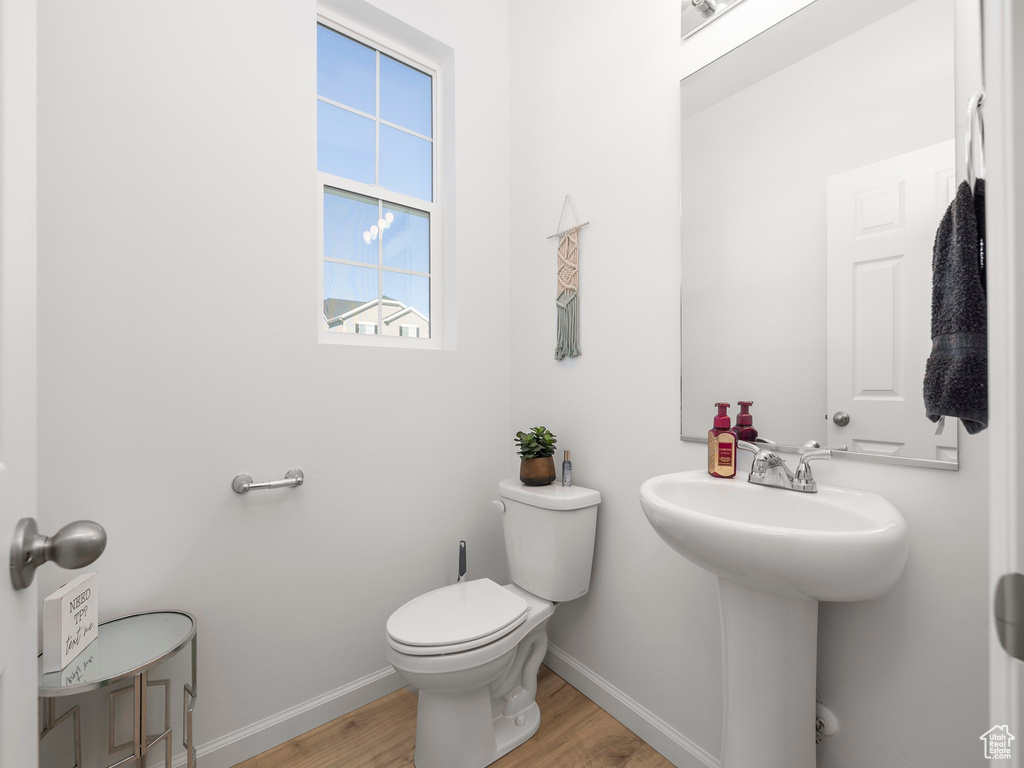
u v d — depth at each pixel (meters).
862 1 1.05
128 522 1.25
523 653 1.58
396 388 1.77
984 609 0.88
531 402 1.97
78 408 1.19
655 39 1.49
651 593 1.49
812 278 1.12
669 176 1.44
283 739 1.48
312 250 1.58
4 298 0.50
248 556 1.44
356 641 1.66
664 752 1.43
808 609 1.00
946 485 0.93
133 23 1.28
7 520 0.48
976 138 0.72
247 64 1.46
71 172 1.19
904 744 0.98
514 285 2.07
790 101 1.17
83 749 1.19
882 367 1.01
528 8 2.00
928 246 0.95
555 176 1.85
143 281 1.28
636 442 1.54
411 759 1.42
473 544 1.97
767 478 1.12
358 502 1.67
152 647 1.11
